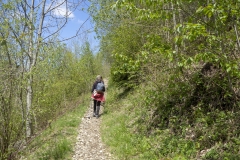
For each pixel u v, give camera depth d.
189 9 5.07
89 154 6.03
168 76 6.50
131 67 5.99
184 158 4.58
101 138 7.18
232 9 3.65
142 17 4.52
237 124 4.74
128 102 10.35
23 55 6.45
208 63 6.06
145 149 5.57
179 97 6.36
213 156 4.28
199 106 5.77
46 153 5.95
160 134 6.04
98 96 10.20
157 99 6.80
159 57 6.81
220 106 5.47
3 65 5.86
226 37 4.16
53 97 10.62
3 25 6.62
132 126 7.36
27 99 7.09
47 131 8.05
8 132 5.33
